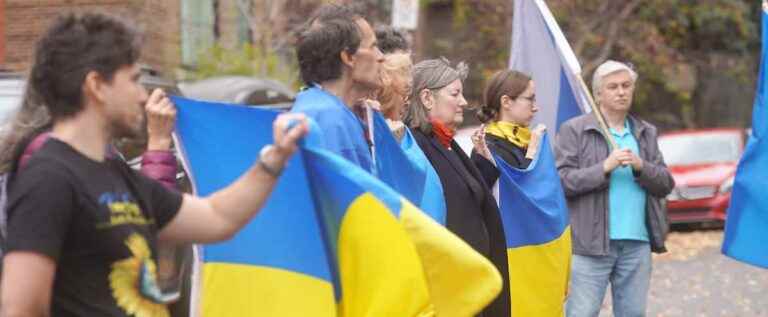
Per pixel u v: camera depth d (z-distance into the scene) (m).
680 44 46.97
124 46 5.39
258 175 5.64
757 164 12.27
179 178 10.52
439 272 6.85
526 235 10.61
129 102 5.42
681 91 45.75
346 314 6.79
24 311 5.01
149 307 5.46
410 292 6.62
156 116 6.94
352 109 8.06
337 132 7.56
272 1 30.09
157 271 5.60
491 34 43.00
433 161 9.41
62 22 5.38
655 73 43.94
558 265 10.74
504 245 9.73
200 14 30.62
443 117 9.59
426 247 6.80
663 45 43.78
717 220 27.08
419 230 6.79
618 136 11.98
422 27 44.97
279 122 5.57
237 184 5.68
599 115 11.81
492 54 43.16
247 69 29.11
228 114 6.97
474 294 6.88
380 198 6.71
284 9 30.27
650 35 43.34
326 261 6.77
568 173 11.63
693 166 27.97
